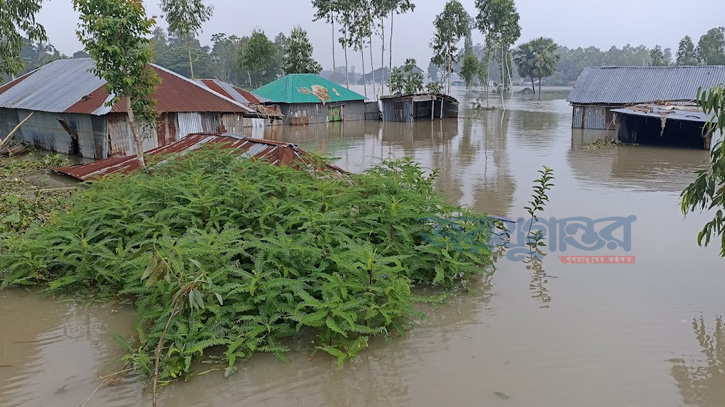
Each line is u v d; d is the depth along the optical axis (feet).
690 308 23.29
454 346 20.12
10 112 83.05
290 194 29.30
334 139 99.66
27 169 57.06
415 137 101.96
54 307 23.17
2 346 19.94
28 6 90.33
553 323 21.94
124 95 49.32
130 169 46.85
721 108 19.17
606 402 16.62
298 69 178.09
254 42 180.55
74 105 67.21
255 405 16.55
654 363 18.89
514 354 19.52
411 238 27.07
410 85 171.12
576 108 111.65
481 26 192.85
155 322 21.08
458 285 25.93
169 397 16.87
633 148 81.87
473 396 16.92
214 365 18.66
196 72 309.42
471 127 123.24
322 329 19.81
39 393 17.04
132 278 21.99
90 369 18.44
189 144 48.21
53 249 25.44
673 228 35.73
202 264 20.76
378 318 21.24
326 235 23.95
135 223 26.53
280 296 21.26
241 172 32.17
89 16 46.11
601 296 24.66
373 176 31.01
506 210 40.88
